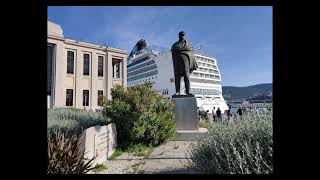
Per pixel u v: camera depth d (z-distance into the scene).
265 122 4.23
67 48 34.66
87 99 36.28
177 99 12.74
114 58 40.03
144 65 63.44
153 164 6.92
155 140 9.97
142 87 10.60
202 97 60.94
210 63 65.81
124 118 9.52
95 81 37.16
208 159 4.51
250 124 4.55
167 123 10.52
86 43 36.62
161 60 58.69
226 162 3.96
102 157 7.42
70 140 5.55
